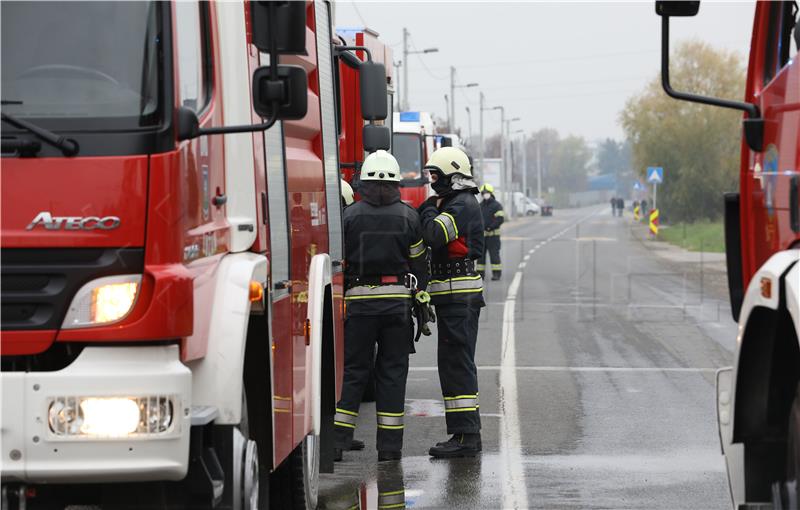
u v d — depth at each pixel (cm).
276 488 1550
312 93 1659
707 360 3250
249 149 1277
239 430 1195
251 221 1268
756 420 1213
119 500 1126
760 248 1232
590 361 3234
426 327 2027
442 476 1886
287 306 1412
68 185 1023
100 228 1021
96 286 1020
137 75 1047
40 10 1060
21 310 1019
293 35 1107
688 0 1150
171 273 1024
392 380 2019
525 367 3125
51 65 1049
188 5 1130
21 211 1021
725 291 5766
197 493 1121
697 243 11369
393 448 2020
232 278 1168
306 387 1521
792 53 1179
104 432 1006
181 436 1021
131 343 1028
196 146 1109
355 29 2986
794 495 1127
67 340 1017
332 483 1842
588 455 2034
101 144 1030
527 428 2295
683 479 1838
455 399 2047
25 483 1034
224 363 1134
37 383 1002
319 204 1647
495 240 6344
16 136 1025
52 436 1001
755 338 1188
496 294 5503
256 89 1109
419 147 6075
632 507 1656
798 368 1181
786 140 1148
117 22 1055
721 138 15788
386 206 2005
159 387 1013
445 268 2061
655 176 13425
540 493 1753
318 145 1675
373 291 1998
